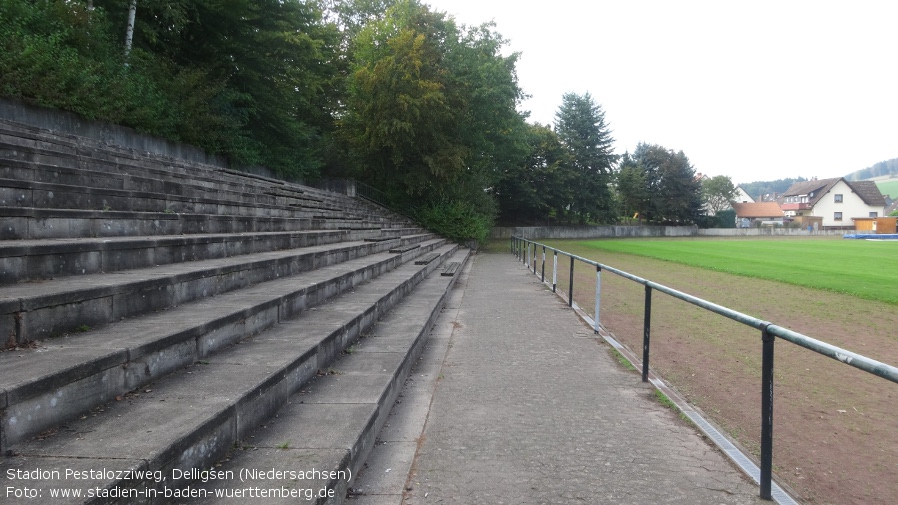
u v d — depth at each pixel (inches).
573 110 2694.4
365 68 1215.6
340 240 536.7
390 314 323.3
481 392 218.4
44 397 104.1
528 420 187.6
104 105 555.8
